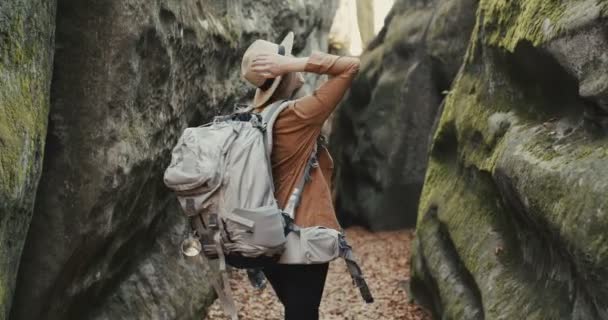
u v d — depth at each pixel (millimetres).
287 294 2896
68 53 3668
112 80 3680
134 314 4445
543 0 3914
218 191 2734
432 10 11258
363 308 6477
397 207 11312
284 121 2889
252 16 7242
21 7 3057
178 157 2775
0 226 2828
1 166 2773
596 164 2996
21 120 3000
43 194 3592
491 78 5043
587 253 2775
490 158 4539
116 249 4172
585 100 3250
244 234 2705
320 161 3084
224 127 2809
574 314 3150
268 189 2762
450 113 6070
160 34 4055
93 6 3652
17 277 3504
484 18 5223
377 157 11312
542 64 3889
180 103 4848
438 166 6426
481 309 4367
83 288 3879
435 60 10609
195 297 5219
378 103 11453
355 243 10461
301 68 2883
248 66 3021
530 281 3783
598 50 3184
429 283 5844
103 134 3664
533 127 3990
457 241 4957
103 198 3660
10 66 2984
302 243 2791
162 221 5289
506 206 4238
